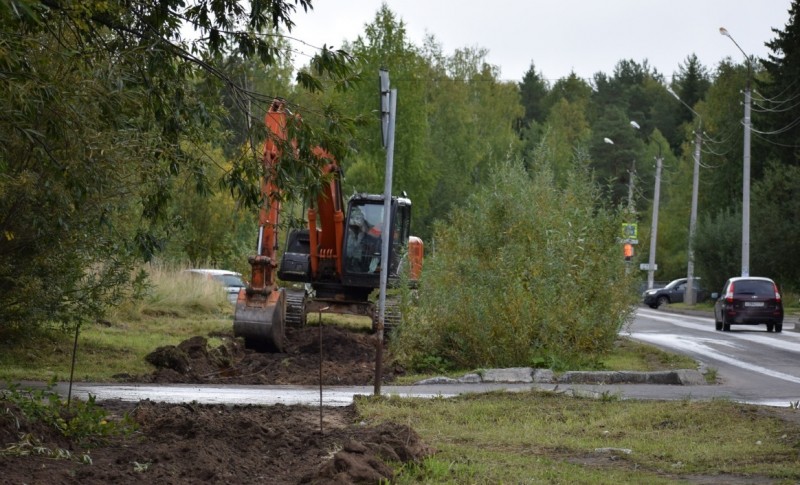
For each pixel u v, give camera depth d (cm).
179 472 1091
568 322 2630
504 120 10706
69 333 2620
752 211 7338
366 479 1061
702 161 10325
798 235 7094
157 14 1625
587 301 2817
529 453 1366
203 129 1753
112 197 2108
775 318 4772
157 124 1712
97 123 1532
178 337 3181
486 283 2684
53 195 1772
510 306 2581
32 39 1351
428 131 9012
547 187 3134
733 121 10031
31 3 922
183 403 1678
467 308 2619
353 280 3556
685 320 6047
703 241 7662
